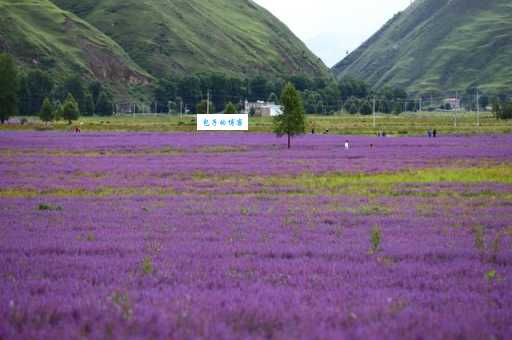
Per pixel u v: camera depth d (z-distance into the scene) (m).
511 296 22.50
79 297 21.69
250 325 18.62
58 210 47.97
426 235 36.72
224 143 165.75
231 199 56.38
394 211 47.97
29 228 38.62
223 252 30.70
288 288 23.36
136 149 140.75
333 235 36.47
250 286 23.64
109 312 19.48
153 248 31.70
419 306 21.22
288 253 30.48
